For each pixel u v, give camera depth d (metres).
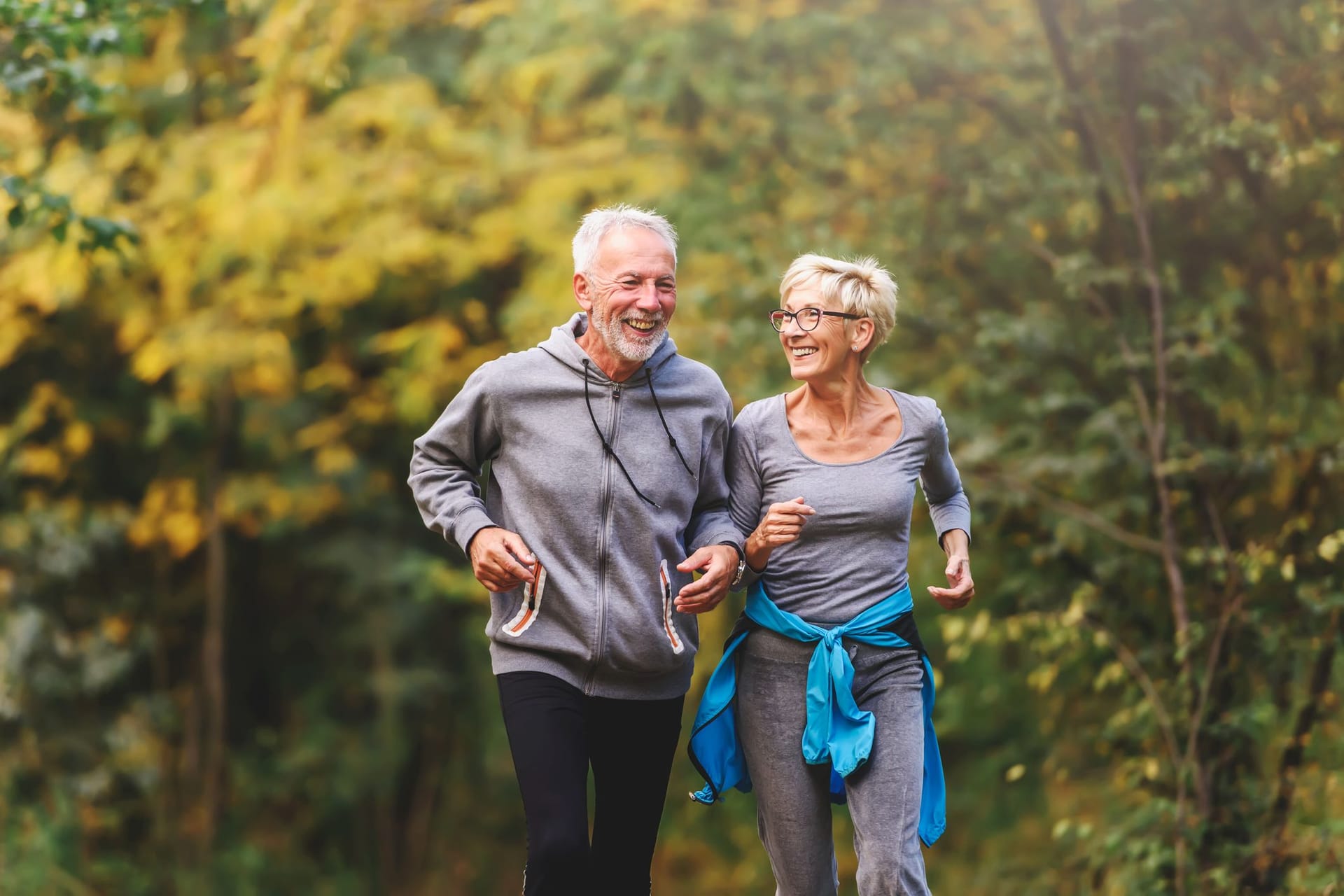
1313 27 7.53
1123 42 7.70
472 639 15.51
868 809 4.02
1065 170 8.56
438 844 16.38
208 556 15.05
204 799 14.90
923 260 8.94
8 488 14.02
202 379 12.31
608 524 3.93
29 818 13.30
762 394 8.74
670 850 14.82
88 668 13.61
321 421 13.78
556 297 10.52
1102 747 7.88
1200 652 7.56
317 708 15.85
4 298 11.56
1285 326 8.04
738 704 4.23
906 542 4.18
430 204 11.37
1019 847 11.64
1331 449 7.33
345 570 14.67
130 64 11.58
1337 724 7.42
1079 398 8.03
